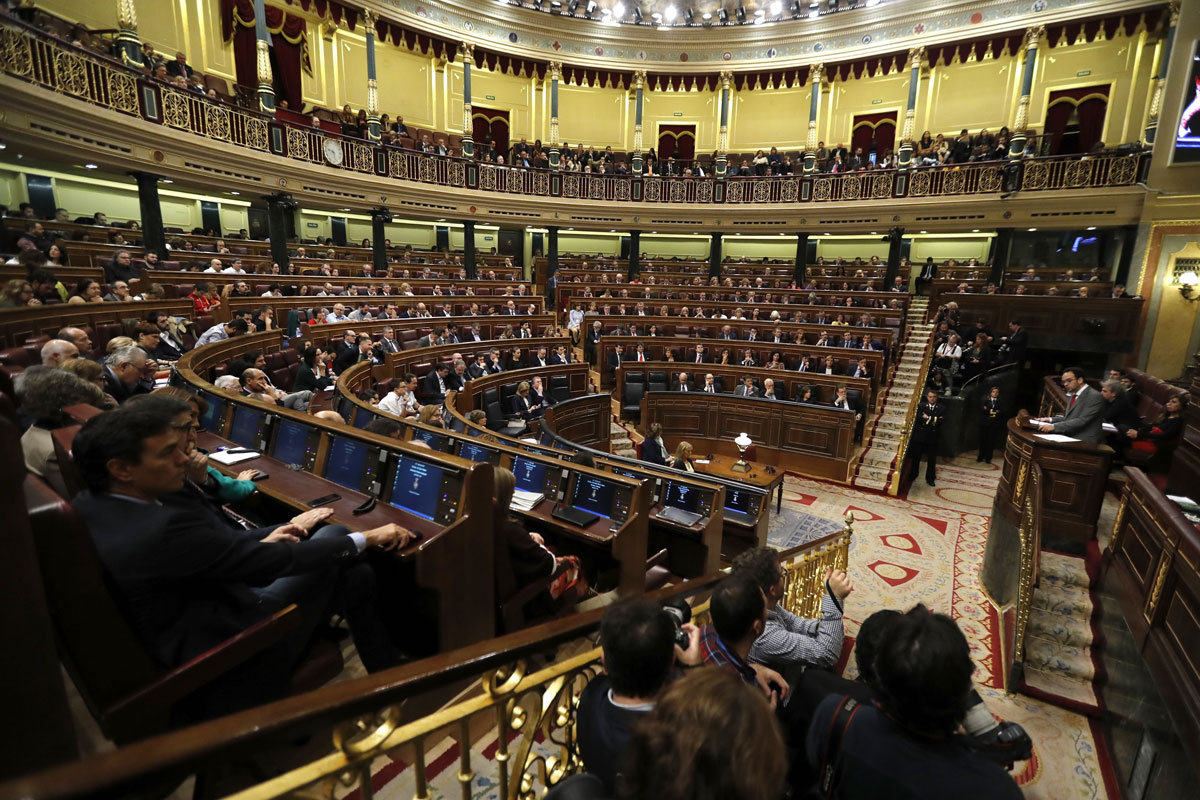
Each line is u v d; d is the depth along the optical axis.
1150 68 16.53
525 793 1.74
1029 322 14.18
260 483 3.27
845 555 5.31
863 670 2.16
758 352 12.62
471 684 2.75
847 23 18.30
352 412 5.71
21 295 6.28
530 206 18.95
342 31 18.06
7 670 1.18
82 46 9.55
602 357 13.05
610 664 1.45
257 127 13.22
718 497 4.99
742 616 2.19
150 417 1.74
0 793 0.78
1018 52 17.98
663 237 23.28
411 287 14.92
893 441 10.84
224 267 12.93
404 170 16.64
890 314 13.91
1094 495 5.14
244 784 2.03
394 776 2.42
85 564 1.57
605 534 3.92
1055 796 3.71
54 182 13.88
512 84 21.42
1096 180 14.63
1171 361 13.59
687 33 19.59
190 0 14.77
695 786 0.89
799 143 21.53
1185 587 3.17
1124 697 3.87
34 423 2.51
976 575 6.86
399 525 2.72
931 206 16.48
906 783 1.38
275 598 2.14
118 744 1.66
